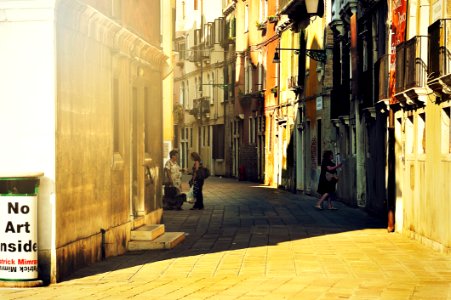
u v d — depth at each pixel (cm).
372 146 2794
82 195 1495
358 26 3055
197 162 3073
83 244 1510
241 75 5853
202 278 1391
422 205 1934
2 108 1345
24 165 1341
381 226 2381
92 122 1559
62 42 1373
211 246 1884
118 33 1709
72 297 1188
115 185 1739
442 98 1731
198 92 7106
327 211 2950
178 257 1686
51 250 1344
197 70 7100
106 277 1412
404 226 2127
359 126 3062
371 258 1648
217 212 2909
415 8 2091
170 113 3547
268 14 5072
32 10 1330
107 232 1664
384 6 2602
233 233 2181
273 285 1291
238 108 5956
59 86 1357
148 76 2139
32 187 1311
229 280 1357
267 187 4806
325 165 3025
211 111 6762
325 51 3622
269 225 2409
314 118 3850
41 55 1336
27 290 1277
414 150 2034
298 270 1480
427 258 1652
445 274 1427
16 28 1338
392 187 2228
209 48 6800
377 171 2677
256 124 5456
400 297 1168
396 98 2133
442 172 1744
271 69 4988
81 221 1493
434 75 1762
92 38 1548
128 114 1855
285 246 1869
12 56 1341
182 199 3052
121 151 1805
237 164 6062
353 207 3142
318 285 1289
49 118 1337
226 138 6338
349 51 3247
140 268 1522
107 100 1666
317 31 3800
